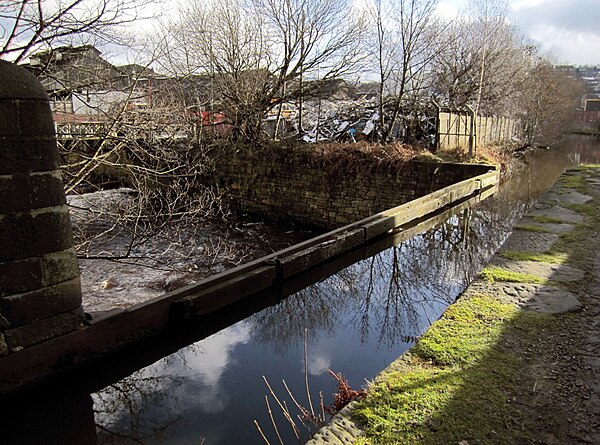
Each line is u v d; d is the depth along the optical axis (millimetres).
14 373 3010
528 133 26156
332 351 4453
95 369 3498
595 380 2170
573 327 2672
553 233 4688
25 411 3074
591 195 7047
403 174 12195
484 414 1952
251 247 11242
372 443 1818
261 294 5148
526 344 2494
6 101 2789
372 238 7273
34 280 3049
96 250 8812
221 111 15406
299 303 5660
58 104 6672
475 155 14078
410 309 5539
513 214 10039
